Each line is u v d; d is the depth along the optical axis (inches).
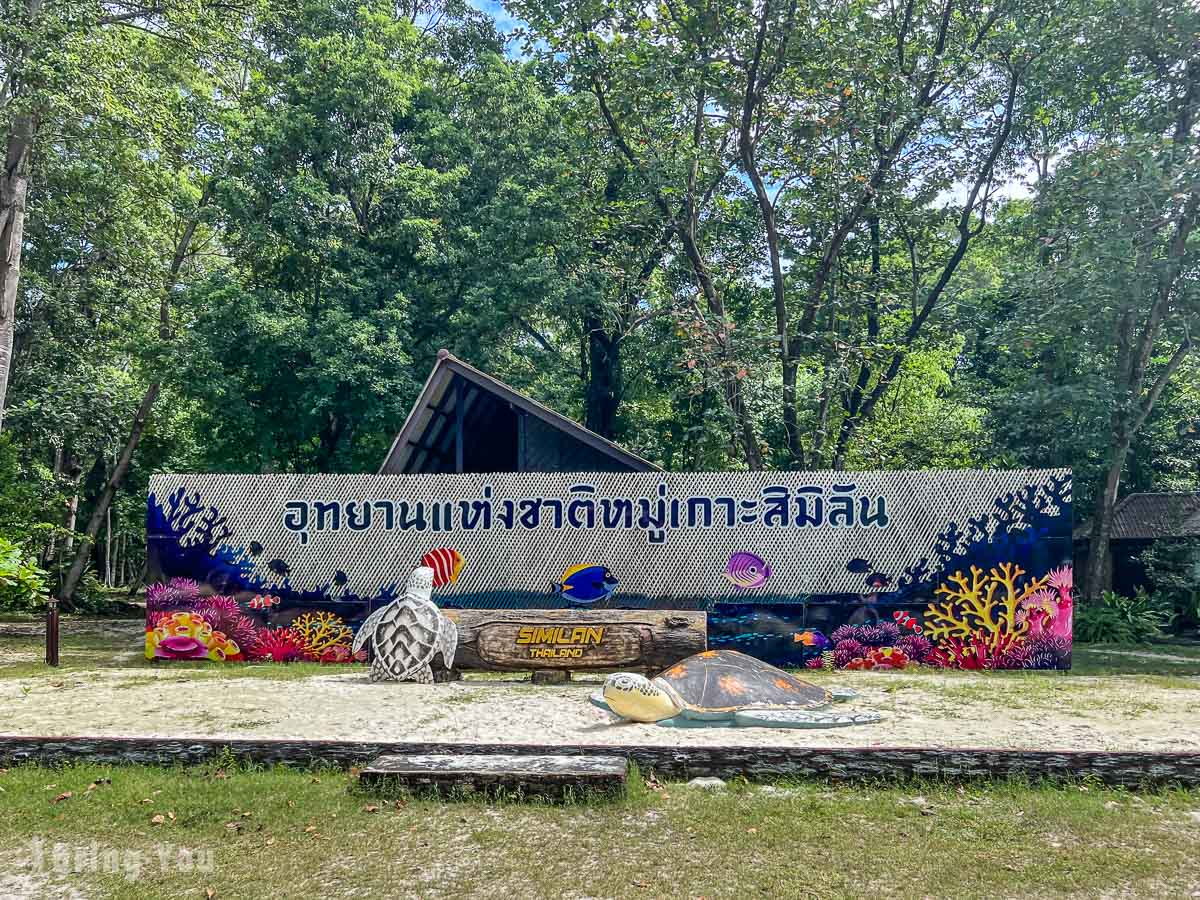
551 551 498.9
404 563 505.7
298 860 199.2
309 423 932.6
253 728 301.1
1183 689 403.5
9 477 822.5
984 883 185.0
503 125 1002.7
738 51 868.0
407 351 922.1
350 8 1031.0
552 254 1010.1
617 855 200.1
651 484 495.5
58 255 924.0
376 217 1000.2
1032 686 407.5
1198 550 850.8
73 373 936.3
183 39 852.0
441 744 263.6
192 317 1022.4
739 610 484.4
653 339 1053.2
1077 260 763.4
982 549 474.0
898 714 332.2
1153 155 729.0
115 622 865.5
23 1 692.1
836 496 484.1
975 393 1114.1
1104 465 857.5
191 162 934.4
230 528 513.0
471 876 190.1
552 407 1034.1
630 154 971.3
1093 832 212.4
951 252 1091.3
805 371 1132.5
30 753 270.4
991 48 882.8
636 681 305.7
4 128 687.7
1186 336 762.8
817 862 195.8
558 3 935.7
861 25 876.0
